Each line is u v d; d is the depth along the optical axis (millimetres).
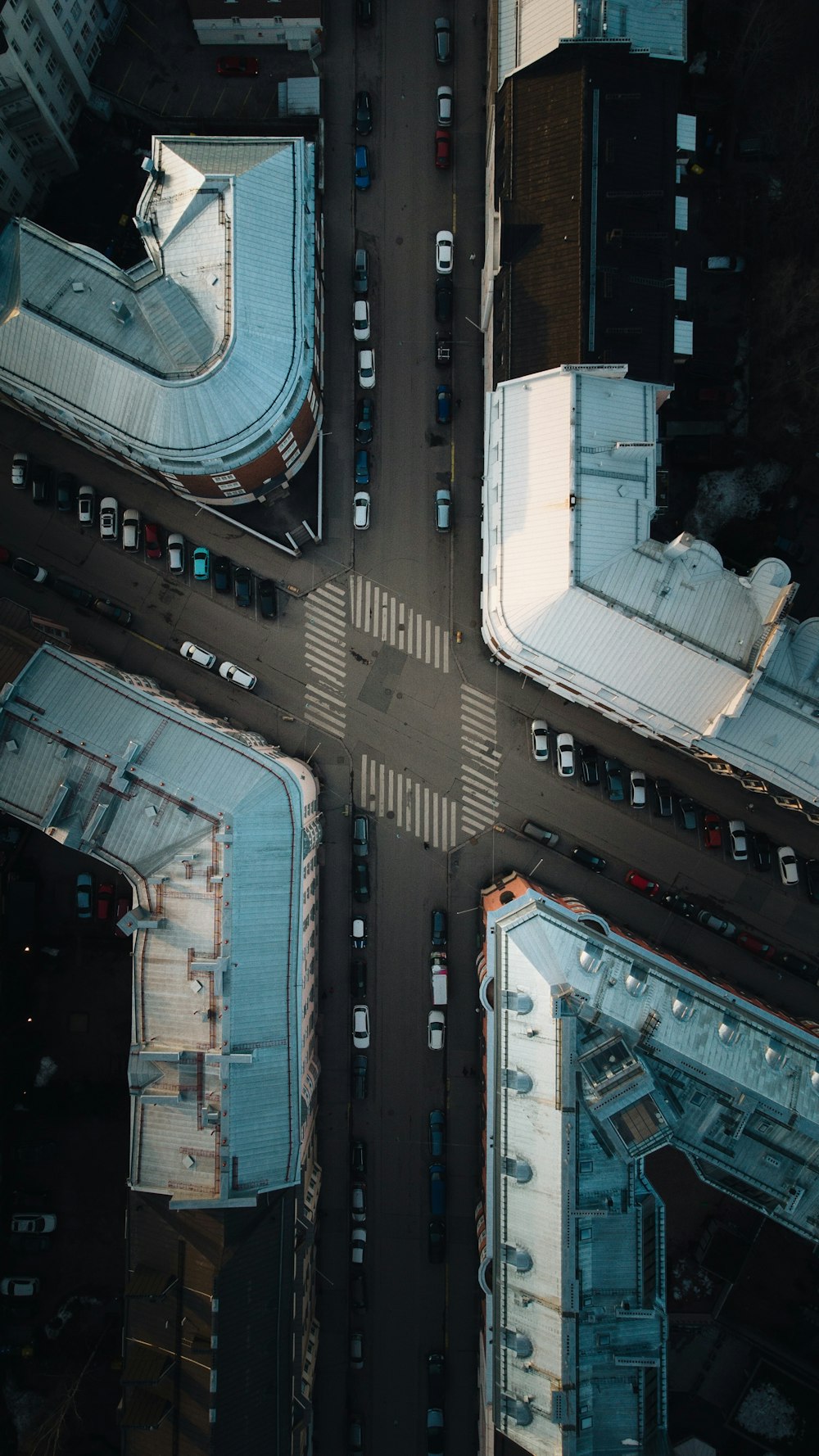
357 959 106125
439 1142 104812
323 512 106875
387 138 106938
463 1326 104688
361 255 105812
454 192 106688
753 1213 104750
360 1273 104500
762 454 105000
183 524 107125
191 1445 83500
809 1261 104062
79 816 88688
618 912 107125
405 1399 104062
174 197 88625
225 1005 85188
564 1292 84438
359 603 107000
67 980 106188
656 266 92188
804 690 90188
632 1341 87062
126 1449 86312
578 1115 87125
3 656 90688
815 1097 89188
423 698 106750
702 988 93250
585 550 88625
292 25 102688
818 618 92812
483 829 106812
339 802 106750
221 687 107125
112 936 106125
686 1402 103562
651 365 91875
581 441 89375
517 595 90938
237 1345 84625
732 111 105562
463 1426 104000
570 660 91188
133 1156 87125
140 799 87812
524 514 91250
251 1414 85062
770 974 107000
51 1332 103562
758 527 104750
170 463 92438
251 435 90000
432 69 106562
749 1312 104188
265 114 106312
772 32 102625
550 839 106062
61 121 101438
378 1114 105750
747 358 105938
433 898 106625
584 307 88938
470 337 106688
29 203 103875
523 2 93562
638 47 92938
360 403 106375
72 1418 102812
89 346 88438
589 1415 85562
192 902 86438
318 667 107125
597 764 106625
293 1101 88125
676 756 107500
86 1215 105312
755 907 107188
